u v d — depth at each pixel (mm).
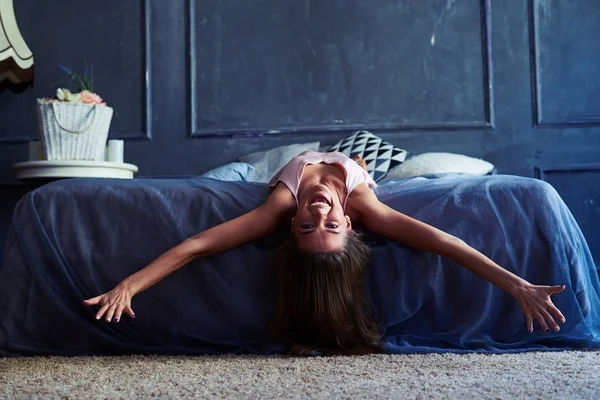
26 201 2193
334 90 3908
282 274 2023
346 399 1426
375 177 3254
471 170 3215
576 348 2051
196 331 2127
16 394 1535
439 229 2109
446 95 3863
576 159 3799
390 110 3887
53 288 2135
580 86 3816
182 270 2119
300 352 1978
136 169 3629
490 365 1784
